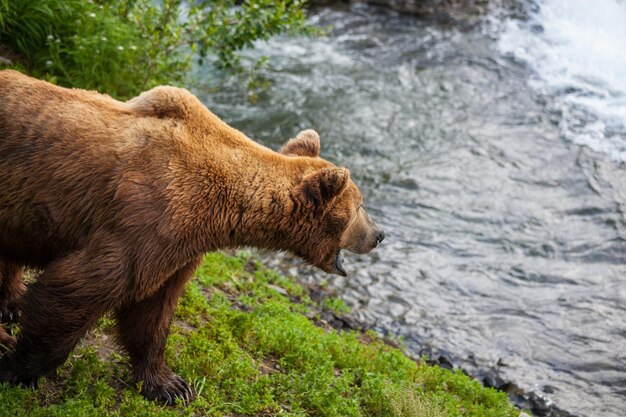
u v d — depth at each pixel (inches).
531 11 634.2
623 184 451.5
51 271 184.1
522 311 366.9
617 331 357.1
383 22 626.5
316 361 255.0
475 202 435.2
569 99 530.3
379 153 471.2
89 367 212.5
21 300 185.8
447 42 600.1
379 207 426.3
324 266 219.3
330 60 570.6
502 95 535.2
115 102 199.8
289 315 294.5
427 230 414.0
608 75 553.9
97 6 388.8
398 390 246.4
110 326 235.6
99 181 185.2
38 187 185.8
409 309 362.6
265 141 474.3
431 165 462.9
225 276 324.8
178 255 190.4
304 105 513.0
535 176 457.4
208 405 216.8
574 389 323.9
